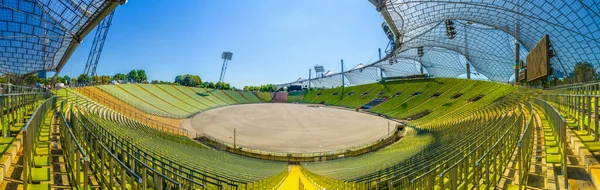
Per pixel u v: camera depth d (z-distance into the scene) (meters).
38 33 38.66
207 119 80.94
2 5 32.19
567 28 42.34
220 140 52.44
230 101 138.12
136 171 13.40
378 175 18.08
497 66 79.25
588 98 14.10
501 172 12.53
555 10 40.50
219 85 169.88
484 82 81.62
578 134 14.40
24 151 8.41
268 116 89.81
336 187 18.66
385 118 83.38
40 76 56.69
